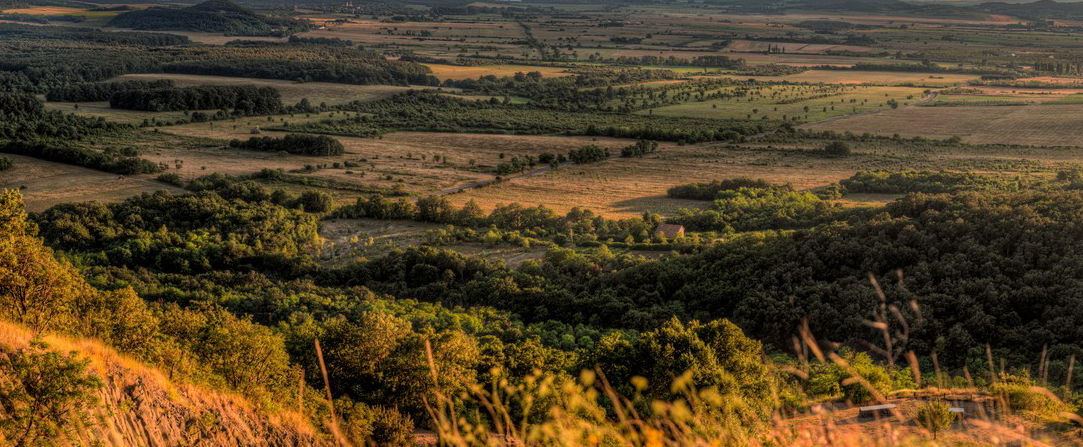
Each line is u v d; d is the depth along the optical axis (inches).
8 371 479.2
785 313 1929.1
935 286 1887.3
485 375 1232.8
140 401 572.4
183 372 824.9
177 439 570.6
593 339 2010.3
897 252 2070.6
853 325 1779.0
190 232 3216.0
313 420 759.7
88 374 528.1
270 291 2460.6
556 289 2463.1
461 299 2536.9
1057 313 1681.8
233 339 1046.4
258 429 668.7
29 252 963.3
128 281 2581.2
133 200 3590.1
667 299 2338.8
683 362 1027.3
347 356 1283.2
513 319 2310.5
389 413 889.5
